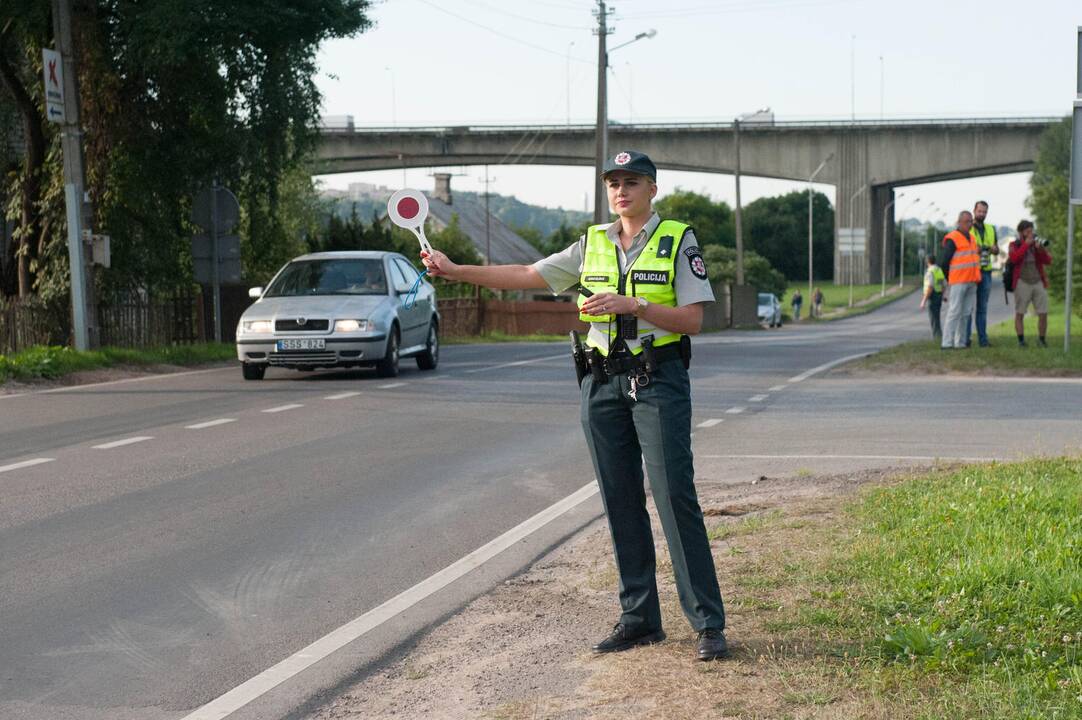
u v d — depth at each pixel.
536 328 48.47
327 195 58.72
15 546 7.98
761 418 14.25
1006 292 21.28
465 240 85.38
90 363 20.34
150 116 24.94
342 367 20.62
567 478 10.45
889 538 6.90
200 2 21.98
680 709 4.59
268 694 5.21
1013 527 6.84
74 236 21.53
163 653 5.81
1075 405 14.33
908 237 197.75
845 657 5.00
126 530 8.45
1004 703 4.34
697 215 167.75
